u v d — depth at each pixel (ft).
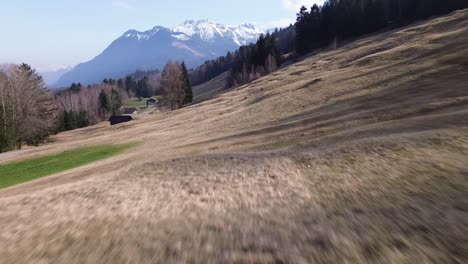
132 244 23.62
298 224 25.70
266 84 253.85
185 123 183.32
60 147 169.07
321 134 81.10
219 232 25.17
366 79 140.56
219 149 89.81
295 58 456.04
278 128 102.06
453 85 96.12
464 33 166.91
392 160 40.04
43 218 30.35
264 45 456.04
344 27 429.79
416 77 118.11
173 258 21.34
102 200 35.99
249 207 31.35
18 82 240.12
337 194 32.27
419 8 388.57
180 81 372.58
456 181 29.89
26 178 104.83
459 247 19.52
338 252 20.59
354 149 48.93
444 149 40.29
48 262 21.56
